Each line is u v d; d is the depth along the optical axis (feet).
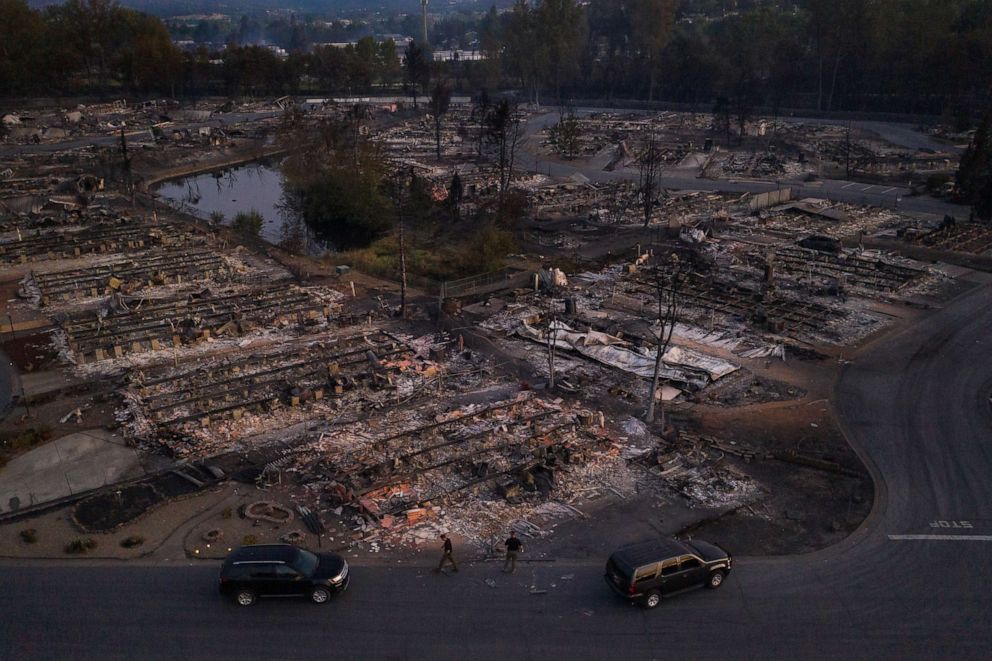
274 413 150.10
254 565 97.04
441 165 448.65
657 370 148.87
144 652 90.02
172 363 173.27
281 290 223.10
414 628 94.17
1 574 103.35
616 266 247.91
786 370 172.55
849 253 262.26
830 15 597.11
